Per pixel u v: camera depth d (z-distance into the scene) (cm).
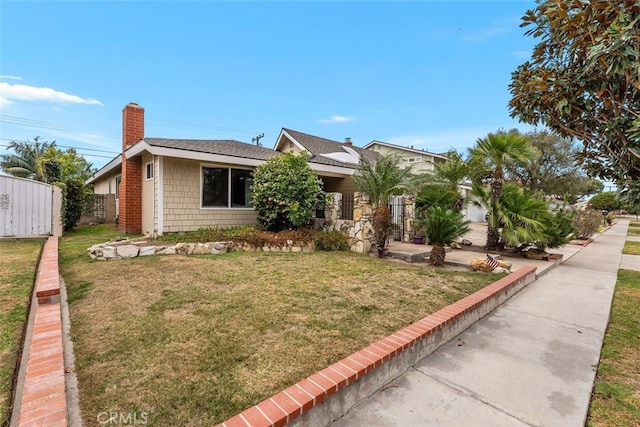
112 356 285
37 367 239
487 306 455
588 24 289
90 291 459
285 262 693
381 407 244
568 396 261
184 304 413
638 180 310
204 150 929
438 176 1176
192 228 964
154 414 214
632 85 286
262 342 318
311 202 943
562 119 363
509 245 953
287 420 197
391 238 1175
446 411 240
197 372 264
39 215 966
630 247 1225
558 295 557
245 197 1086
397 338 306
